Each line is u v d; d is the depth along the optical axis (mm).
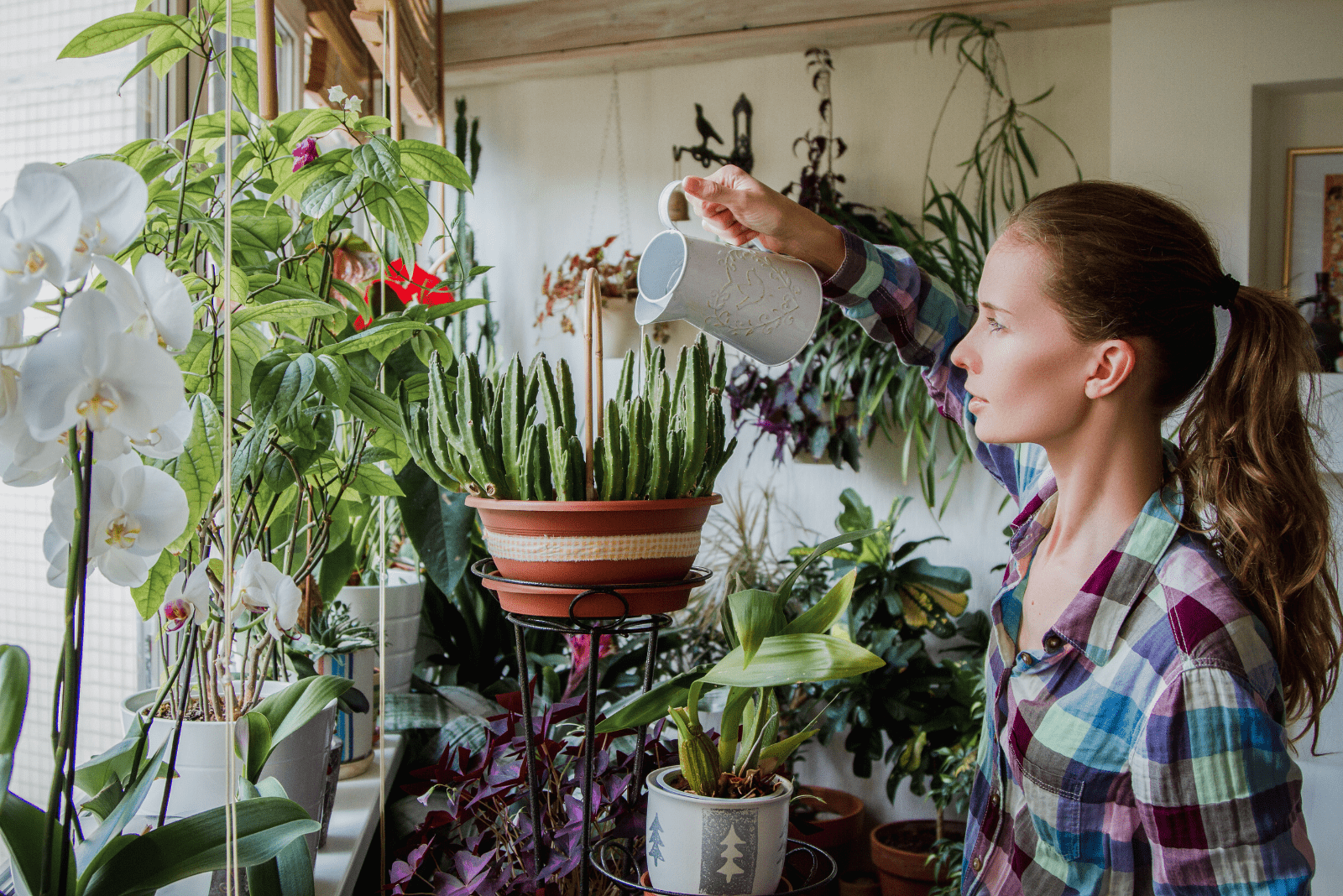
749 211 816
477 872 945
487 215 2994
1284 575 667
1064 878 717
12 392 477
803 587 2492
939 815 2240
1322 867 1801
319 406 870
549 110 2965
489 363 2750
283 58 1897
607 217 2926
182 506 575
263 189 972
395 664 1563
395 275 1334
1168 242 667
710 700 1347
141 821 786
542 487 738
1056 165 2641
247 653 930
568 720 1094
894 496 2746
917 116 2725
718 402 806
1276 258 2473
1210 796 605
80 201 498
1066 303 663
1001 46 2678
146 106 1214
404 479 1440
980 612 2588
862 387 2531
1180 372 692
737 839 723
